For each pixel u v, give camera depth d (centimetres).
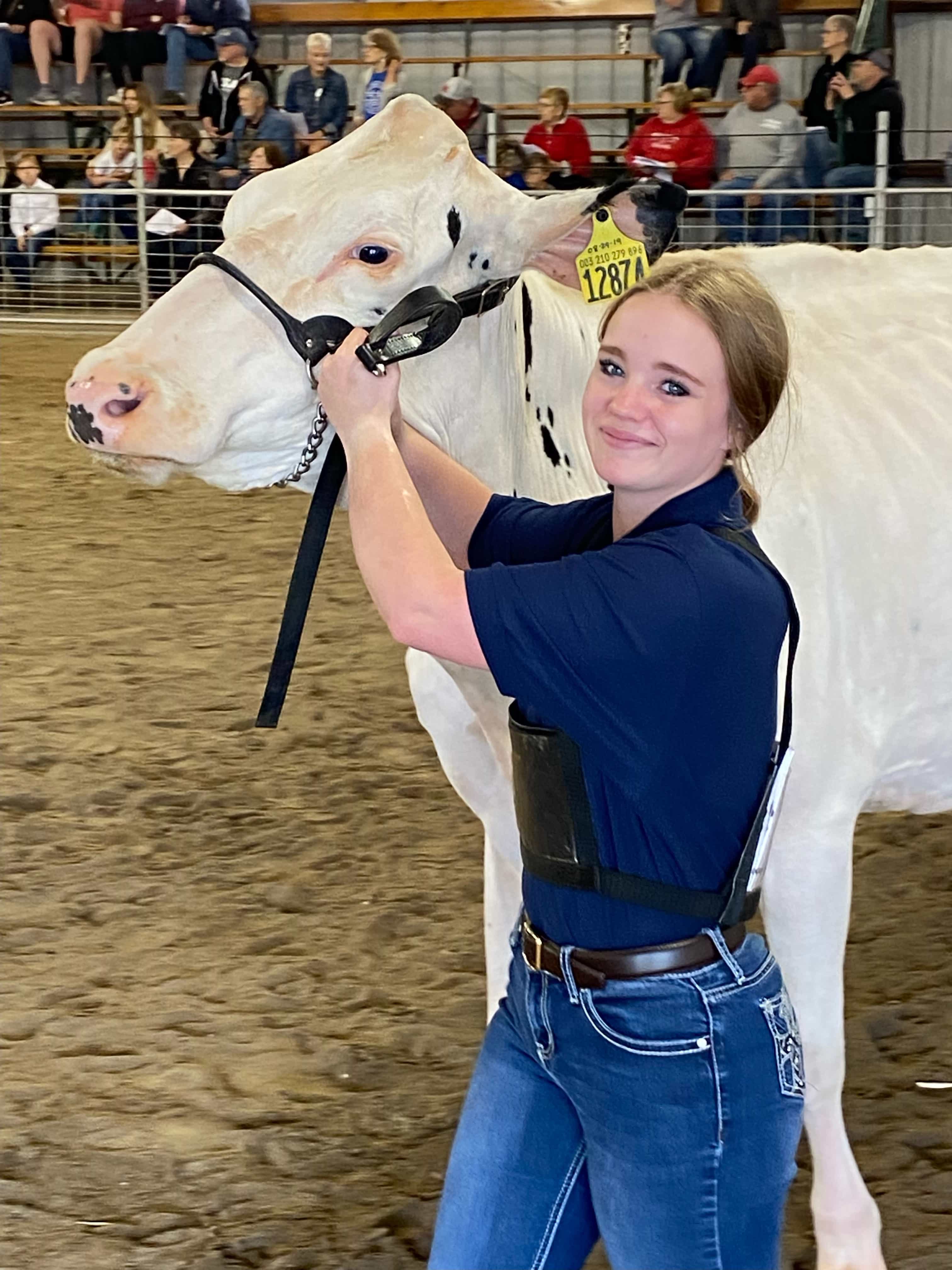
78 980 342
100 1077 307
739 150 1144
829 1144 253
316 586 629
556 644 163
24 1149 285
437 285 222
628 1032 173
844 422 259
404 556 170
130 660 538
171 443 207
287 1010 331
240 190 225
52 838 408
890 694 255
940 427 267
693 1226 174
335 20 1534
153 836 410
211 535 707
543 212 225
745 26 1348
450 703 254
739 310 169
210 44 1464
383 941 359
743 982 175
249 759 457
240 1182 276
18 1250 258
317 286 214
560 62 1506
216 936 361
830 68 1189
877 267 296
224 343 212
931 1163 281
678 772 169
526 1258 184
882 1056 315
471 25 1519
